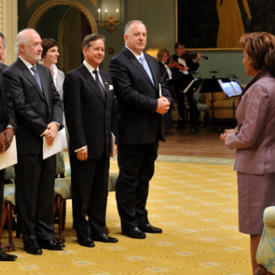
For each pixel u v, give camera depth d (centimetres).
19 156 481
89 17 1705
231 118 1617
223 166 956
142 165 553
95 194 526
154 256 477
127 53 536
